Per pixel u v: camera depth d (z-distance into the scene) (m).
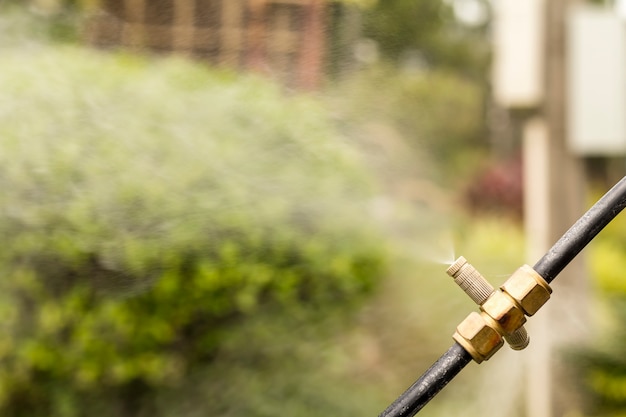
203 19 3.85
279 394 3.13
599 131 3.51
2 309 2.83
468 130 8.18
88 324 2.91
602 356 3.74
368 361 3.29
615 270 5.22
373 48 4.26
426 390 0.97
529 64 3.55
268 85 3.51
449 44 7.35
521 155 8.75
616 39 3.52
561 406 3.68
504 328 0.97
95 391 3.04
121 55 3.62
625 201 1.00
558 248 1.00
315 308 3.16
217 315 3.05
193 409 3.09
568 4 3.53
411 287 3.49
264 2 3.85
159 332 2.92
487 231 6.34
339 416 3.15
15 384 2.97
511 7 3.60
